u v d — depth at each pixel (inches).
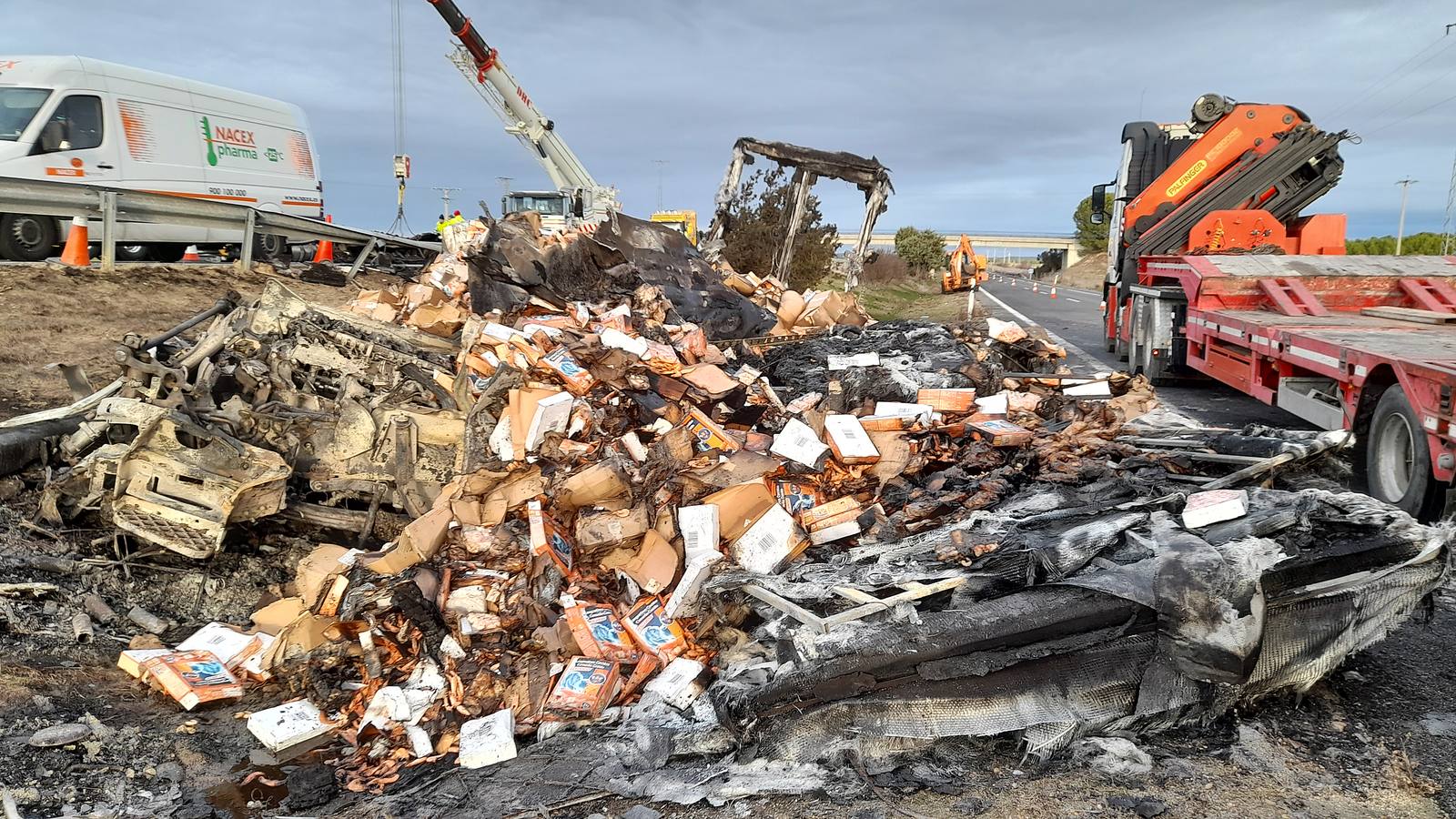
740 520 165.0
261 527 207.2
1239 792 113.3
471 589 162.2
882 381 227.8
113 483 187.0
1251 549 123.5
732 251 534.0
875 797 115.5
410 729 140.4
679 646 150.8
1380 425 219.6
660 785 120.4
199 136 509.4
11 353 291.9
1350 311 323.0
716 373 211.6
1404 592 133.0
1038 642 125.3
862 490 184.1
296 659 157.1
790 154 468.8
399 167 1069.1
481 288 260.5
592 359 200.1
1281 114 461.4
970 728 123.7
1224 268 356.5
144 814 117.6
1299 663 129.0
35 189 389.1
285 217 498.6
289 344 211.6
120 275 407.2
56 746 128.2
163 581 188.7
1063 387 237.0
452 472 199.6
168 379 195.9
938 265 2075.5
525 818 115.8
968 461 183.8
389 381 208.1
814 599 138.6
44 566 182.2
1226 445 172.4
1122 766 119.8
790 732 124.6
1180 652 122.0
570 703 139.3
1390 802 110.7
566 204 783.7
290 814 120.6
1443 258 348.5
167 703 149.0
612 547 164.9
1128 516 138.6
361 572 162.9
